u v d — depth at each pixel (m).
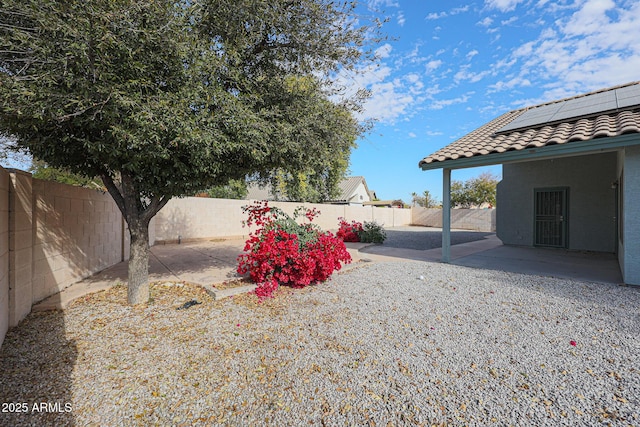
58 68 2.80
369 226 13.64
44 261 4.66
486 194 27.06
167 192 4.32
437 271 7.12
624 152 5.57
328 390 2.53
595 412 2.26
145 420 2.18
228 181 4.97
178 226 12.40
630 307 4.48
